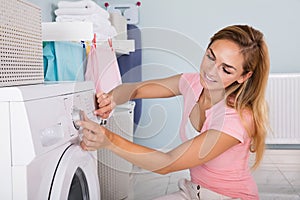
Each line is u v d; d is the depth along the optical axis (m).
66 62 1.87
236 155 1.44
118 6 3.85
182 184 1.52
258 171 3.36
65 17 2.22
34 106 0.98
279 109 3.75
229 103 1.39
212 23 3.85
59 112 1.10
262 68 1.39
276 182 3.07
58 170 1.06
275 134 3.76
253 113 1.42
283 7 3.79
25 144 0.94
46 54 1.76
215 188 1.46
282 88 3.74
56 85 1.13
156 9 3.88
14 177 0.94
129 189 1.37
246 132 1.41
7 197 0.94
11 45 1.15
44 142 1.03
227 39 1.33
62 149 1.11
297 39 3.80
